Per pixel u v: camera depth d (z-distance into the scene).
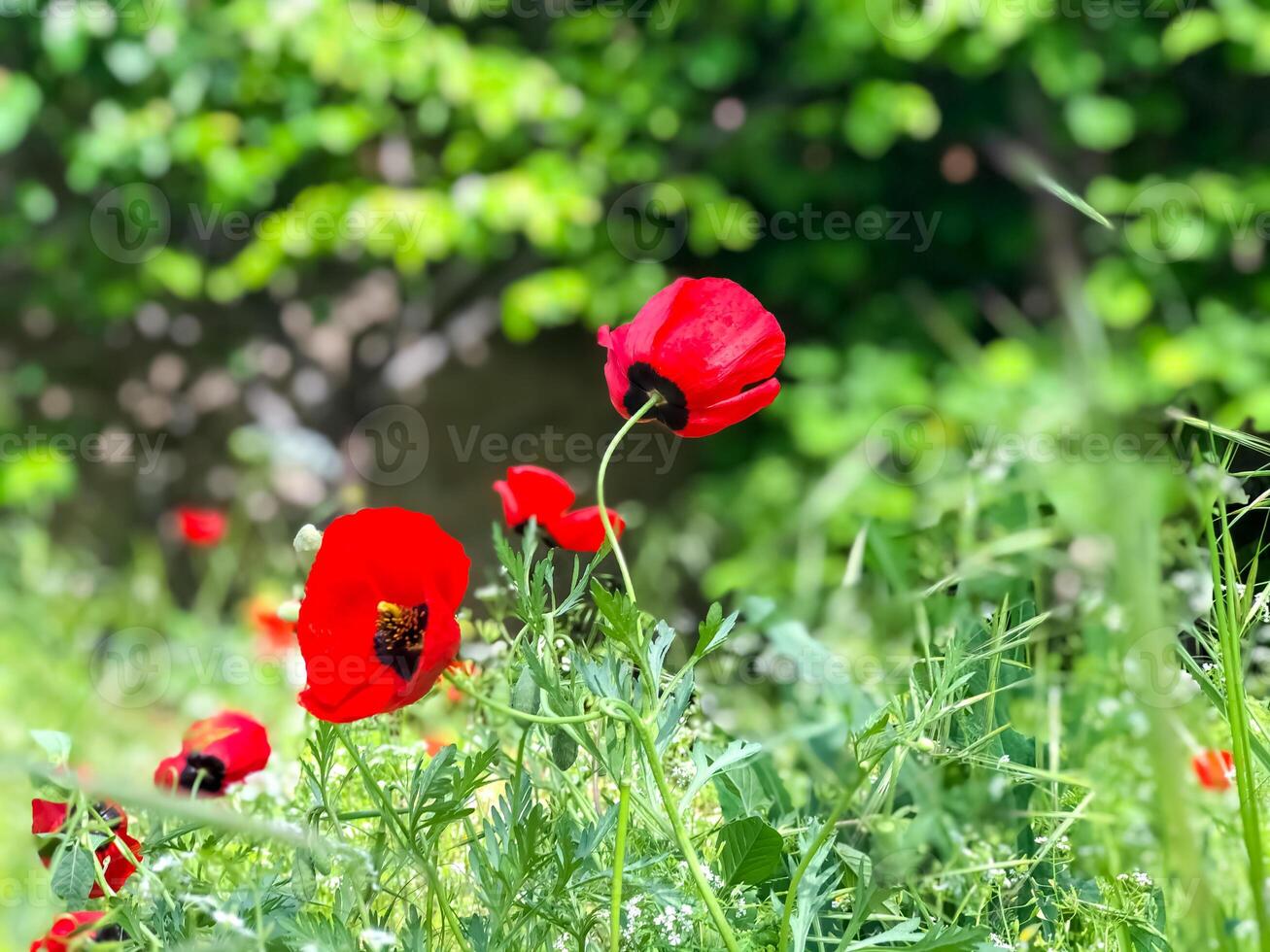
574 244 4.93
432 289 5.38
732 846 0.69
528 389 5.31
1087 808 0.81
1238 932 0.62
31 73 5.00
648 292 4.98
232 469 5.33
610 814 0.71
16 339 5.40
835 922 0.78
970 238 5.29
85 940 0.65
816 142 5.31
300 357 5.45
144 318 5.41
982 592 1.06
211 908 0.67
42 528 4.76
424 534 0.64
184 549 5.07
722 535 4.62
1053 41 4.62
